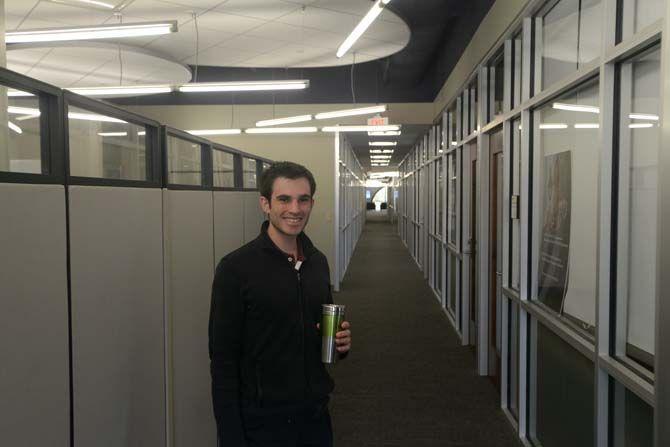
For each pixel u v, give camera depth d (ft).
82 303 4.71
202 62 22.85
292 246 4.87
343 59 22.35
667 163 4.28
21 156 15.26
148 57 20.98
